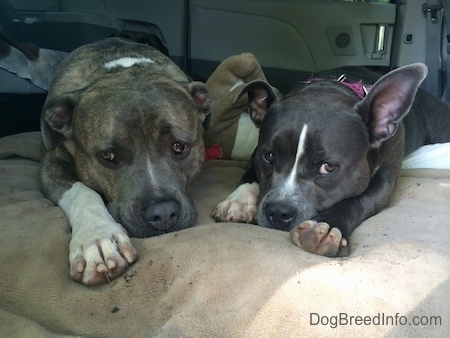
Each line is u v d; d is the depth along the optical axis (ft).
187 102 1.76
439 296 1.18
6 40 2.43
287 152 1.66
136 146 1.62
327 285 1.18
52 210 1.63
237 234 1.43
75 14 2.87
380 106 1.70
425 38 2.82
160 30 3.01
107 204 1.69
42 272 1.35
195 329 1.16
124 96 1.67
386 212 1.68
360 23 2.92
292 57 3.01
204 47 3.04
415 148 2.20
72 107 1.76
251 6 2.96
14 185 1.93
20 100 2.49
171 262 1.30
